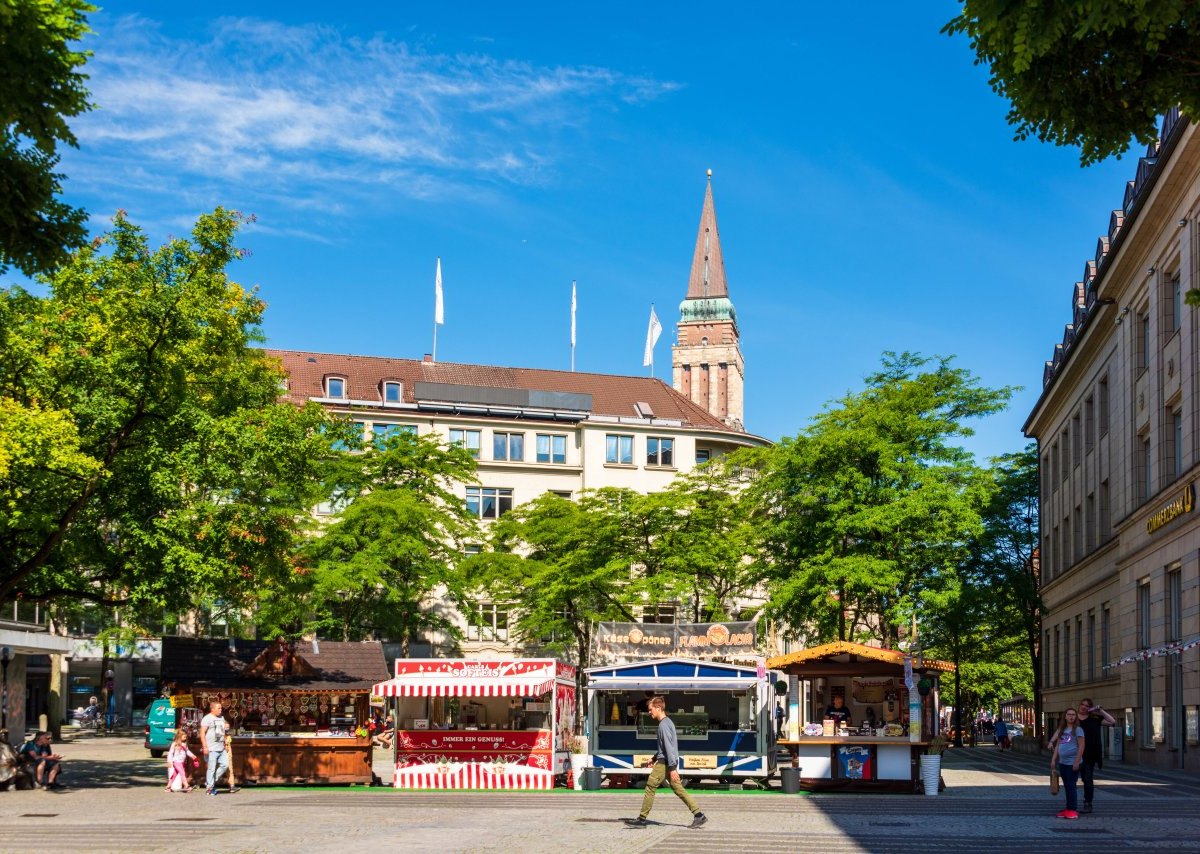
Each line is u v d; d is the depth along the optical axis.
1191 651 38.78
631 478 83.19
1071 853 17.59
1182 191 40.12
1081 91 13.40
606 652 34.94
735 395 183.88
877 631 52.38
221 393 34.88
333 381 82.56
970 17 12.73
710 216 187.12
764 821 22.77
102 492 31.73
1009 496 73.00
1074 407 62.22
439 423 81.19
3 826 21.67
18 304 32.16
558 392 84.50
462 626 77.06
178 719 33.12
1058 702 66.81
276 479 34.25
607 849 18.09
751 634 34.50
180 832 20.52
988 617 60.66
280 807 26.02
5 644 42.47
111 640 61.62
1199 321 38.97
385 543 59.00
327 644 34.84
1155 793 29.44
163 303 30.91
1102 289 51.09
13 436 26.75
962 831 20.86
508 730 32.94
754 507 57.09
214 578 32.00
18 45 11.94
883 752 30.62
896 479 47.75
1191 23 12.55
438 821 22.61
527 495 82.12
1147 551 44.75
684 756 32.31
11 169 13.05
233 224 33.47
